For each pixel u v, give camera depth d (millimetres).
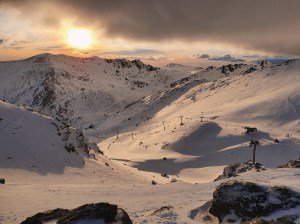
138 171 96938
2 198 31734
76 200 31484
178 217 21906
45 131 76938
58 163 68812
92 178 65375
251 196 20531
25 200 31359
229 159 125812
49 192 35250
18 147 68562
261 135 152625
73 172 66938
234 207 20547
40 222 18828
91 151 92875
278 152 127438
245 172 39594
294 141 138375
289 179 26375
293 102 198375
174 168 123938
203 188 33312
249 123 186750
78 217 16359
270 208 19562
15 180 53781
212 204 21812
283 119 184125
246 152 128000
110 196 32875
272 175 29172
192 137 159000
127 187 39438
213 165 123875
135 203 28969
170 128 185125
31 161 65750
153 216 22234
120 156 159250
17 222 23672
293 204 19469
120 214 17062
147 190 36000
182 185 38656
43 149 71250
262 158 123250
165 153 149625
